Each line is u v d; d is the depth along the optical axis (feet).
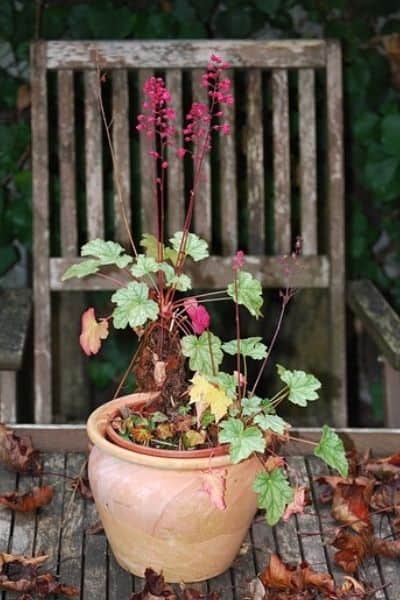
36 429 7.30
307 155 9.89
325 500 6.71
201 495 5.73
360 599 5.78
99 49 9.64
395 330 8.96
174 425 5.98
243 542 6.31
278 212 9.93
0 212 11.60
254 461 5.94
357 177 11.80
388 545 6.18
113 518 5.86
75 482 6.88
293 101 10.98
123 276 9.84
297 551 6.25
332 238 9.91
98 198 9.80
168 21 11.40
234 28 11.59
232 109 9.76
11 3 11.53
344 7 11.67
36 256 9.80
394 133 11.14
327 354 10.44
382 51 11.74
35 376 9.88
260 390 11.40
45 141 9.70
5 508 6.59
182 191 9.82
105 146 10.03
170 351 6.29
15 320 9.53
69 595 5.80
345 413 10.08
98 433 5.96
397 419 9.00
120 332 11.73
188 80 10.61
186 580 5.92
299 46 9.73
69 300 10.62
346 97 11.63
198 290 10.99
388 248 12.28
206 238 9.86
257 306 6.22
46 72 9.65
